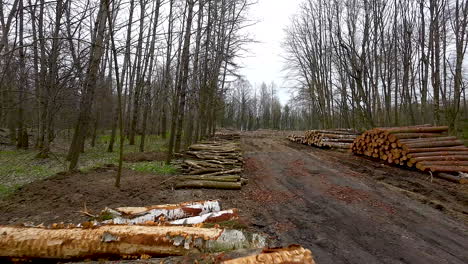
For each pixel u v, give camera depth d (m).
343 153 11.52
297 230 3.80
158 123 24.05
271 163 9.33
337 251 3.20
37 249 2.50
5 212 4.23
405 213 4.41
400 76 19.80
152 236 2.57
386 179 6.65
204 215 3.67
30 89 9.78
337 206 4.80
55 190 5.35
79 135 7.67
